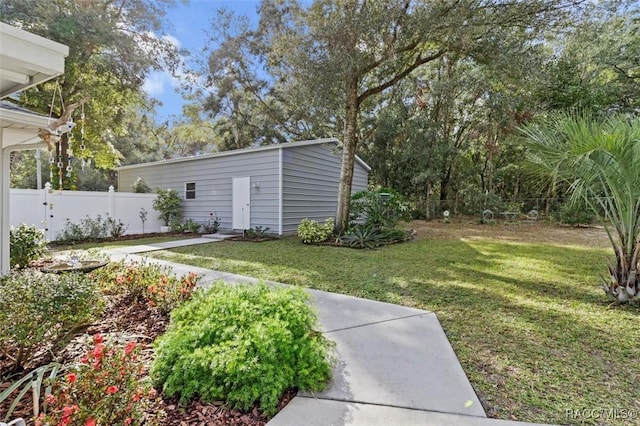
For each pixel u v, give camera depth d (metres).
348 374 2.17
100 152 12.90
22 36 2.45
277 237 9.37
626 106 11.70
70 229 8.74
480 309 3.47
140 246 7.79
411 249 7.50
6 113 3.29
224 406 1.82
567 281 4.65
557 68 10.88
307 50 7.59
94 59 10.30
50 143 3.35
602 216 3.93
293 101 9.83
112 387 1.48
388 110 16.11
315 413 1.78
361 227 8.40
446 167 16.80
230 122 18.77
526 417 1.77
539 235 10.50
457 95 14.31
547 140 3.72
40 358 2.32
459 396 1.94
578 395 1.99
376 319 3.15
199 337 2.07
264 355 1.95
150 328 2.85
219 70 17.33
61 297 2.27
